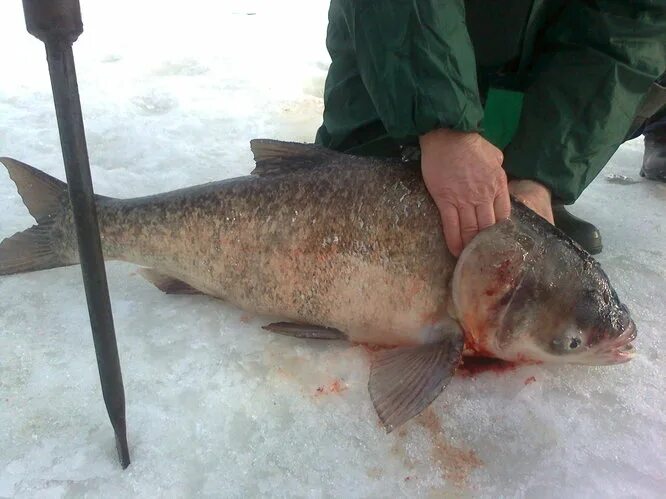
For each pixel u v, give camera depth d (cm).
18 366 87
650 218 126
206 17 238
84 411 81
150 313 98
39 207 105
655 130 137
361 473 76
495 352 90
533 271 86
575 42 103
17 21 225
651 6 98
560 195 101
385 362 88
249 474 75
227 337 94
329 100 114
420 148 94
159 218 99
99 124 154
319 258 93
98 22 226
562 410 83
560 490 74
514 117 107
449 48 85
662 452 78
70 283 104
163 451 77
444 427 81
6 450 76
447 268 90
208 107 167
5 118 157
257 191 96
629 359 87
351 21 92
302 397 85
